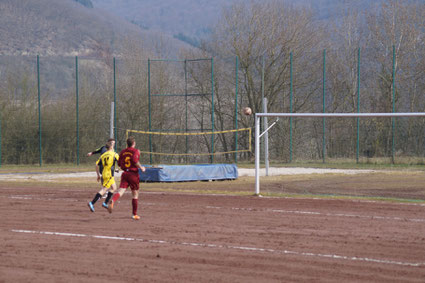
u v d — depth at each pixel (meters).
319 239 13.02
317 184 28.00
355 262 10.74
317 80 48.69
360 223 15.31
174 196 22.41
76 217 16.56
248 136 47.78
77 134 45.75
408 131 42.44
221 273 9.92
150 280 9.48
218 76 48.41
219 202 20.28
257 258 11.09
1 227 14.77
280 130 45.69
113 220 15.97
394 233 13.79
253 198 21.62
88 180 32.12
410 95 46.38
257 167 23.02
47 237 13.32
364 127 43.84
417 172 35.09
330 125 44.53
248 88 49.22
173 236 13.41
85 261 10.82
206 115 48.03
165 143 48.44
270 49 49.53
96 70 57.50
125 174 16.02
